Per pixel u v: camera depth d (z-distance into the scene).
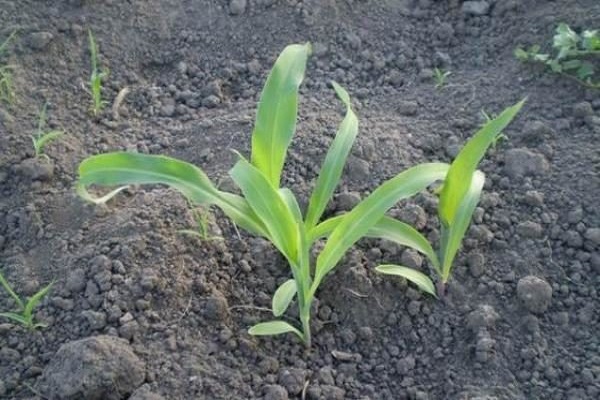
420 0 1.03
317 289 0.81
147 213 0.83
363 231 0.72
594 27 0.96
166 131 0.93
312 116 0.92
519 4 1.00
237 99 0.97
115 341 0.75
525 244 0.83
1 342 0.78
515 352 0.78
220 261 0.81
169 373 0.75
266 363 0.77
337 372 0.77
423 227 0.83
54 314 0.79
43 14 0.98
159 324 0.77
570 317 0.80
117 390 0.73
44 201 0.86
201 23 1.01
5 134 0.89
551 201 0.85
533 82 0.94
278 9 1.01
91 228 0.83
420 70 0.98
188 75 0.98
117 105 0.94
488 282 0.81
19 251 0.83
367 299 0.80
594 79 0.93
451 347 0.78
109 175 0.71
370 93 0.96
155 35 1.00
